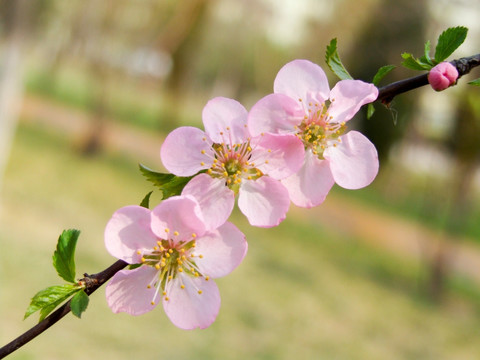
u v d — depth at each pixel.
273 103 1.09
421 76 1.13
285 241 13.30
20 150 15.61
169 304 1.03
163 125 20.36
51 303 1.00
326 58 1.18
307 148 1.11
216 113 1.10
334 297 10.50
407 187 17.47
